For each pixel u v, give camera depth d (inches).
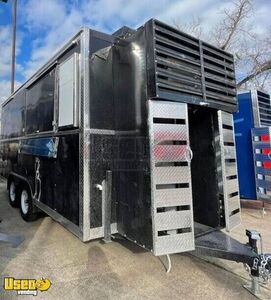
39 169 164.4
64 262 127.3
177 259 130.8
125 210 111.0
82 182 112.0
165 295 100.7
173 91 101.7
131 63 108.3
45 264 125.4
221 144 127.5
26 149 190.2
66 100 125.5
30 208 181.5
